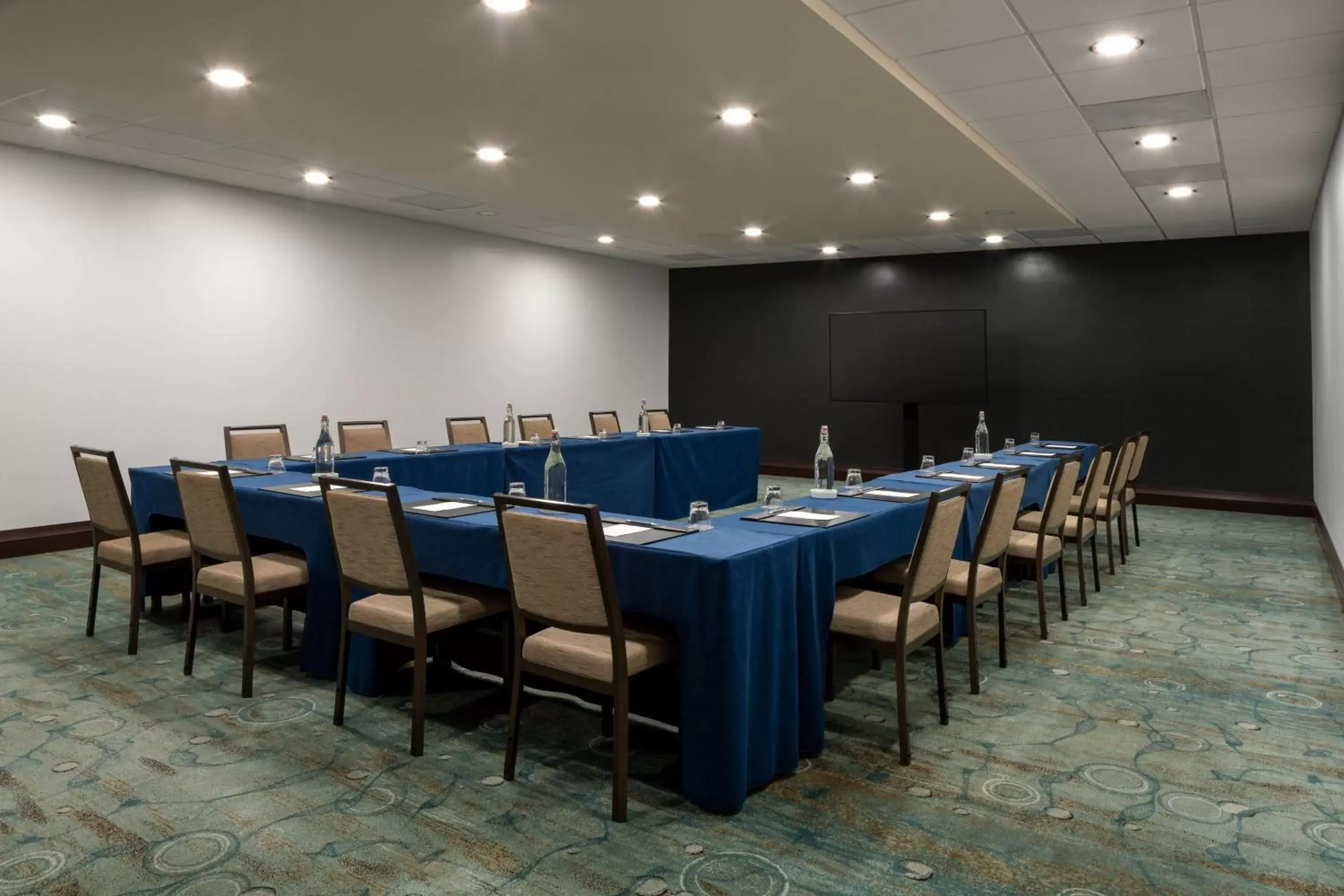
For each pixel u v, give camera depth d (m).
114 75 3.66
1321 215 6.18
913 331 8.48
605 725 2.74
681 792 2.32
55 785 2.32
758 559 2.28
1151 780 2.43
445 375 8.08
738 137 4.55
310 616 3.17
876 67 3.52
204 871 1.92
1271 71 3.77
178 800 2.24
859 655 3.55
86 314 5.65
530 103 4.01
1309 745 2.68
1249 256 7.85
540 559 2.27
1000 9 3.15
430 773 2.42
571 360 9.45
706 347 10.74
